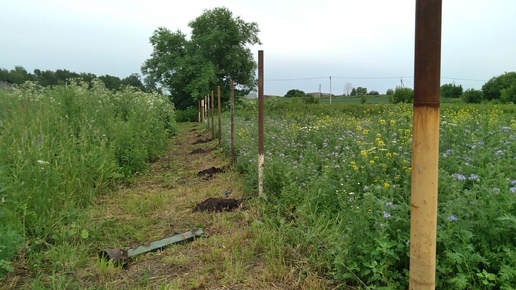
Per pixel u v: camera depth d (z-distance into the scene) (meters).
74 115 7.88
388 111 12.11
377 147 5.47
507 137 5.78
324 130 8.41
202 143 14.23
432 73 1.67
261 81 5.29
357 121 10.37
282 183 5.05
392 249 2.89
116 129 8.16
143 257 3.77
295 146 7.36
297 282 3.11
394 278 2.84
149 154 10.07
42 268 3.52
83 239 4.16
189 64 36.97
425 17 1.66
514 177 3.96
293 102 24.97
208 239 4.12
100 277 3.37
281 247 3.64
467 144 5.46
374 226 3.01
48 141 5.88
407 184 3.87
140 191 6.54
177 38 38.47
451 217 2.81
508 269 2.57
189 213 5.13
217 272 3.33
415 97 1.73
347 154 5.60
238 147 8.84
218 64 39.50
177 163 9.58
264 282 3.17
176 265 3.58
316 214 4.28
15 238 3.44
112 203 5.70
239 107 28.84
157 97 18.06
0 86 9.69
